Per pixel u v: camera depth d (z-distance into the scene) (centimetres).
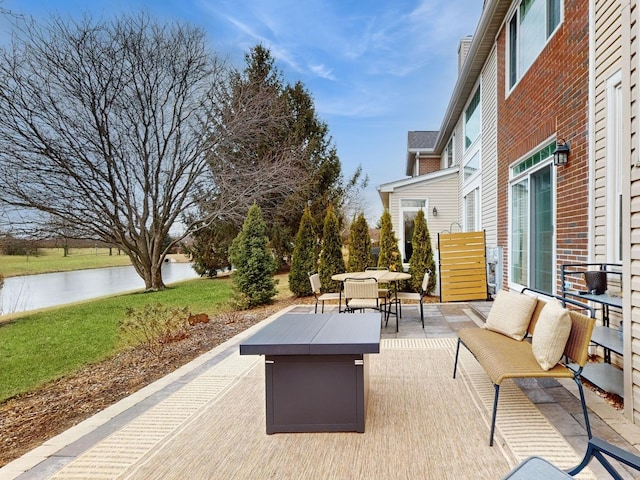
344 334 271
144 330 560
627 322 258
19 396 400
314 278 635
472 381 342
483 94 844
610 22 348
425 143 1678
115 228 1234
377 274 632
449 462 216
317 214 1684
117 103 1163
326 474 209
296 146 1611
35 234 1088
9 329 721
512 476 141
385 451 230
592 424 254
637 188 248
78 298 1133
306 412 256
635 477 197
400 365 392
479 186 902
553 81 469
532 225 561
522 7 596
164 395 329
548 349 248
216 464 221
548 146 497
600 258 367
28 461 228
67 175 1108
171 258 2775
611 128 350
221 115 1340
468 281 813
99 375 446
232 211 1332
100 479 209
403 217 1170
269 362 257
